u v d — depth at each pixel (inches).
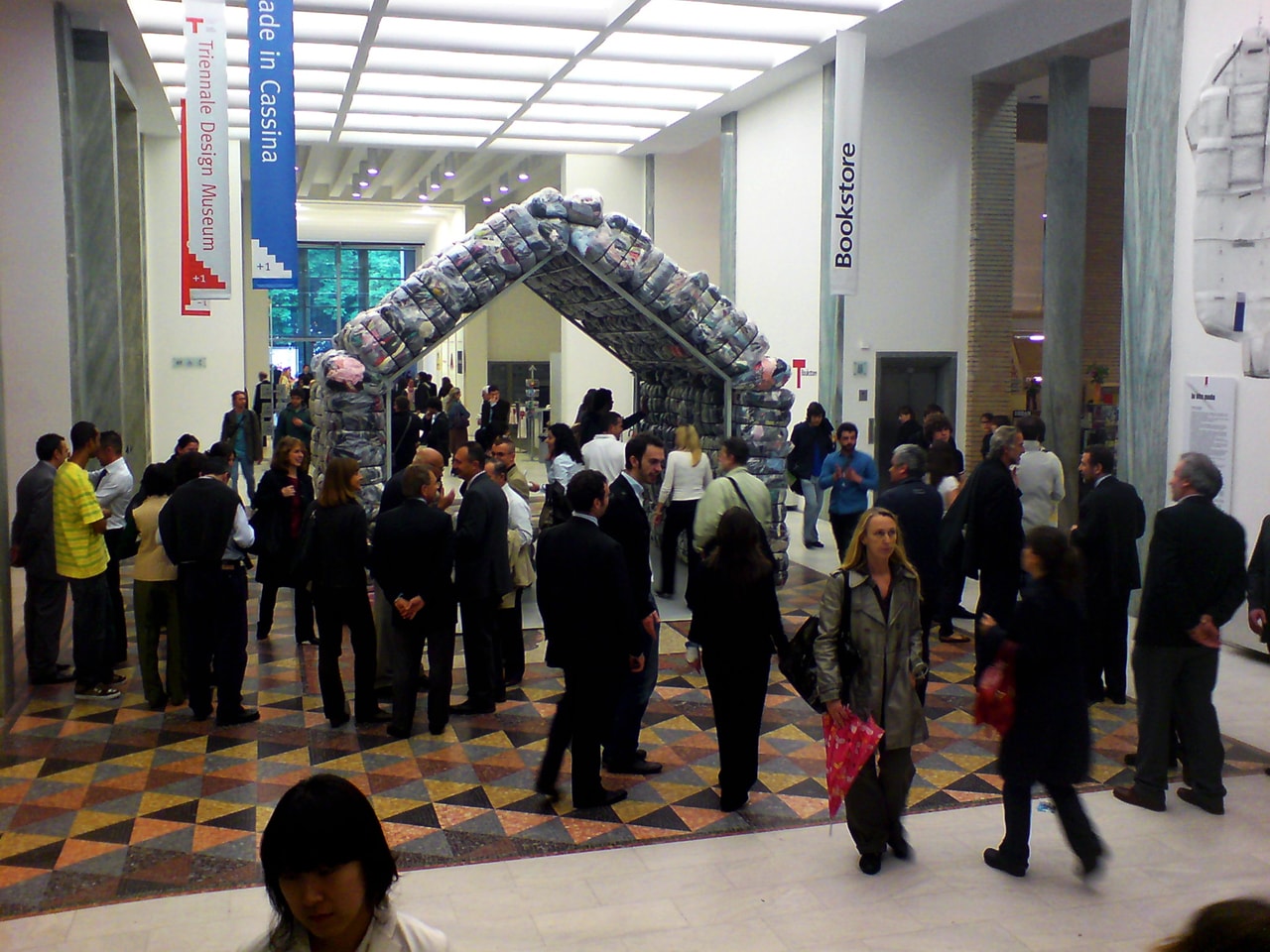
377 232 1348.4
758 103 665.6
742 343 422.6
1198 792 222.1
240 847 205.8
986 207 594.9
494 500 279.1
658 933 173.8
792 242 631.8
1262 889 188.2
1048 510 342.6
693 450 395.5
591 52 549.3
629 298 405.1
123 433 547.5
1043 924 176.6
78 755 253.9
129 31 480.4
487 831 212.8
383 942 81.5
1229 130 330.6
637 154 818.2
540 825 215.8
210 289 454.9
